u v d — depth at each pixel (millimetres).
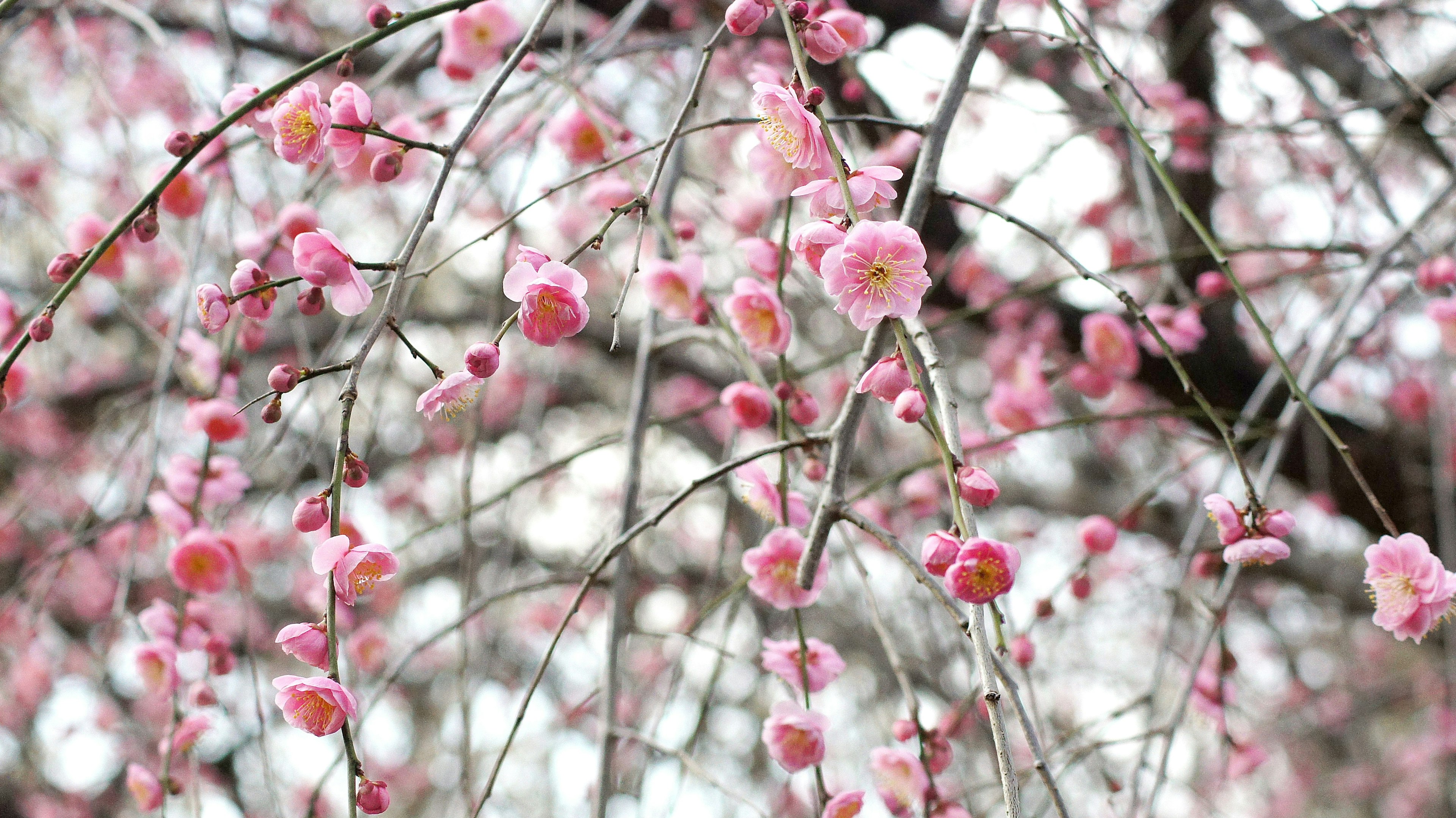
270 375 1229
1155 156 1669
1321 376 2369
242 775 4258
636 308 4551
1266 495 2207
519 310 1324
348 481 1289
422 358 1289
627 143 2430
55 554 2387
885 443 4074
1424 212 2459
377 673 3199
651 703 3873
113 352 4898
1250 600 4965
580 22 3748
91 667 4465
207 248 3137
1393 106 3012
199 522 2281
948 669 3045
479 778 4312
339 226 3701
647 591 4633
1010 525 4605
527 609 4582
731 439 2410
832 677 1805
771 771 3879
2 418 4703
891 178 1400
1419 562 1498
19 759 4457
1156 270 3918
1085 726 2162
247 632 2168
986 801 2857
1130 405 4008
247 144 2127
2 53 2875
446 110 2561
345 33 4055
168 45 2340
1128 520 2844
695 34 2955
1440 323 2490
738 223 3074
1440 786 5109
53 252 4035
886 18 3307
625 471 2318
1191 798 4262
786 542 1726
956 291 3678
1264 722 4992
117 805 4500
